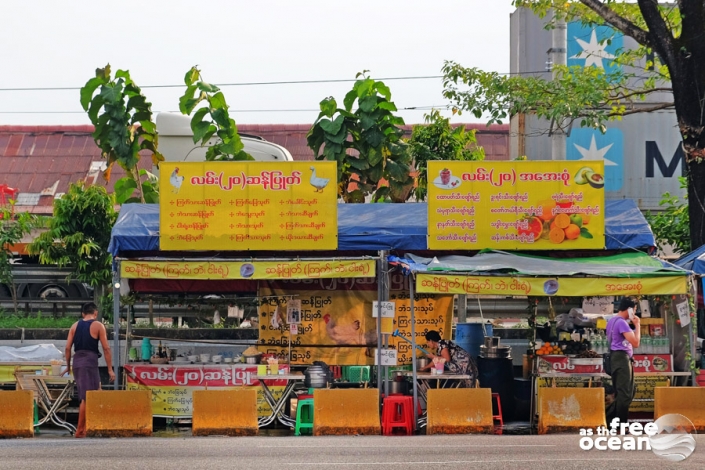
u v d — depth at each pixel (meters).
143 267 14.20
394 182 19.03
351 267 14.01
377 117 18.53
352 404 13.30
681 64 16.70
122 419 13.15
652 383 14.89
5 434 12.96
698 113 16.56
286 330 15.93
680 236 19.56
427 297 15.95
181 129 20.91
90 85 18.84
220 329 17.56
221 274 14.14
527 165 14.88
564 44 19.16
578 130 23.78
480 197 14.86
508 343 17.98
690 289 13.77
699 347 15.95
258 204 14.69
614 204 15.88
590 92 17.86
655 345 14.99
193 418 13.20
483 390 13.39
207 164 14.71
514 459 10.11
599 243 14.84
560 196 14.89
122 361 16.61
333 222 14.66
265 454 10.65
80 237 18.39
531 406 14.57
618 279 13.41
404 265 13.67
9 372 14.81
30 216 20.28
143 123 19.12
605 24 18.80
